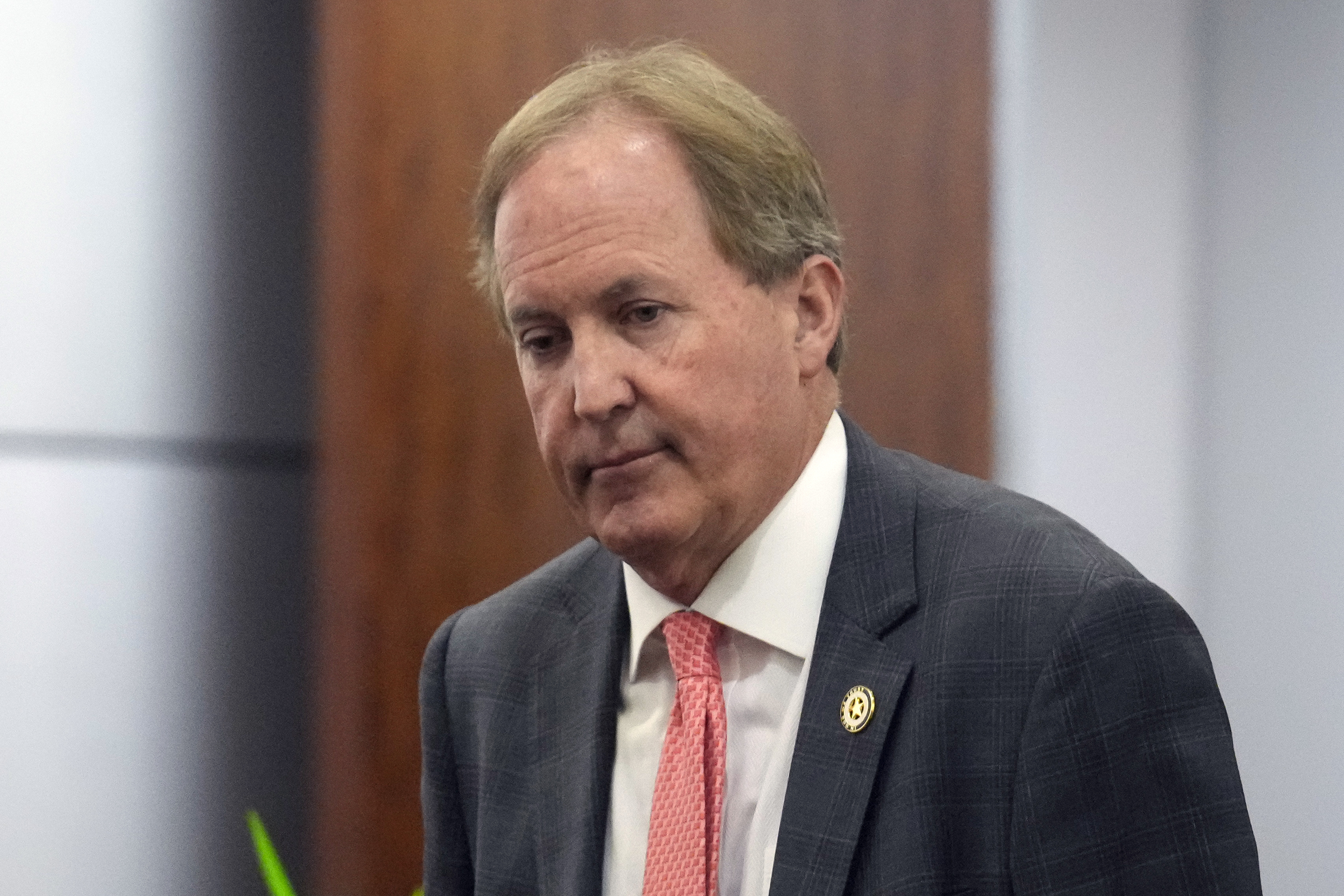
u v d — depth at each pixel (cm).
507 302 423
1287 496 851
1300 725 839
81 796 903
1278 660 853
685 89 419
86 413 909
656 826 427
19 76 894
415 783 861
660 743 457
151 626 926
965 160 832
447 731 531
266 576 955
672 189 405
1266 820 855
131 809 916
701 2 835
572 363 414
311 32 959
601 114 414
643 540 415
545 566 548
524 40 845
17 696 890
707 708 437
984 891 381
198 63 938
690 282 405
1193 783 371
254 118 951
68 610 903
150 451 926
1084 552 403
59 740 898
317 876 905
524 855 478
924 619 412
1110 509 884
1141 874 368
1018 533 416
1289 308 852
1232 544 880
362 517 864
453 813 523
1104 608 383
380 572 863
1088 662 380
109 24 915
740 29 834
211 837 936
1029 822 375
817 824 397
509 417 857
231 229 946
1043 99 870
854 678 412
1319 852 827
